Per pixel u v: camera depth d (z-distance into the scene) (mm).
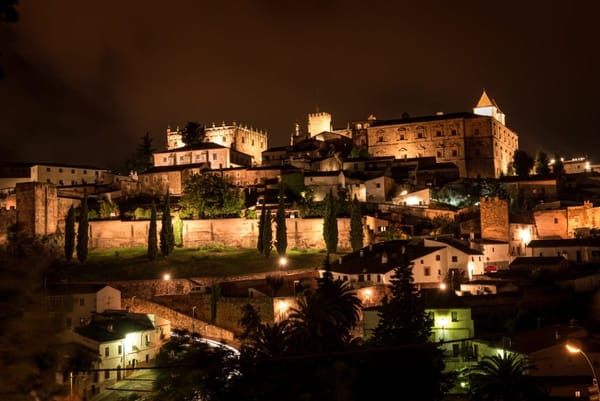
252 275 125438
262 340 70000
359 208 143875
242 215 159125
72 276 127562
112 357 90500
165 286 122375
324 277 84000
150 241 140875
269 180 184125
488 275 111750
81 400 62969
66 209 158875
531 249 123000
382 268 113375
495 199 130875
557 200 164250
